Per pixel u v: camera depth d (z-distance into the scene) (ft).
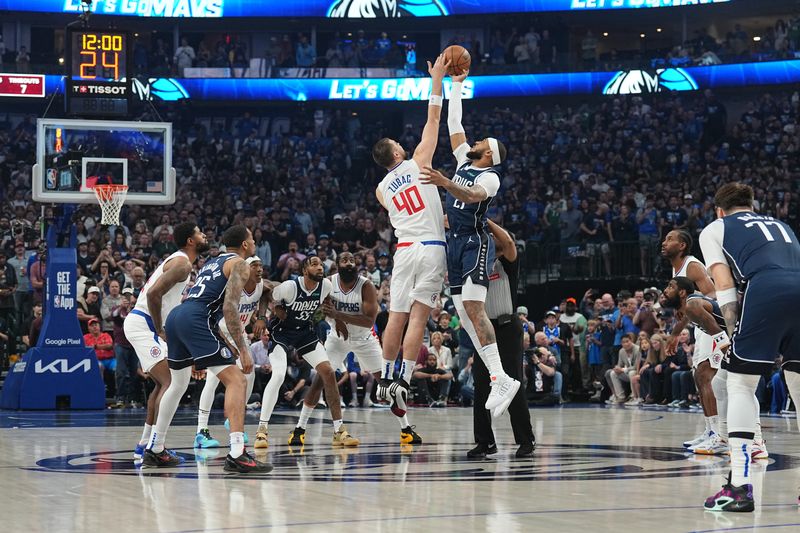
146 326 25.04
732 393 16.79
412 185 23.54
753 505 16.08
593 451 26.40
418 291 23.38
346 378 49.55
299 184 87.15
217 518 15.03
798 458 25.36
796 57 86.48
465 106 101.30
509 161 90.38
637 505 16.57
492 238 23.61
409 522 14.69
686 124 88.53
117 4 92.63
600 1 92.94
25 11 91.97
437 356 51.90
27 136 89.45
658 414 43.75
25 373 45.70
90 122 48.21
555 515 15.43
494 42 98.32
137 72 92.73
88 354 46.44
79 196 47.57
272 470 21.65
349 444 28.14
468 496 17.53
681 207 72.43
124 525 14.40
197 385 50.01
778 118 86.89
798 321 16.56
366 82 93.97
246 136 95.50
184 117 99.91
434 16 96.37
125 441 29.45
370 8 96.07
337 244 70.23
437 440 30.17
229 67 94.12
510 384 22.59
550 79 93.56
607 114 92.07
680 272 28.37
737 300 17.03
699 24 101.04
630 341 53.06
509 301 24.73
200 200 83.51
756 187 77.82
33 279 53.78
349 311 29.78
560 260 70.08
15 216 71.61
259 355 48.62
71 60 48.55
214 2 94.43
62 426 35.78
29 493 17.87
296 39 102.37
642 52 101.19
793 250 16.92
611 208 76.23
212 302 22.07
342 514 15.43
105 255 57.47
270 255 70.23
